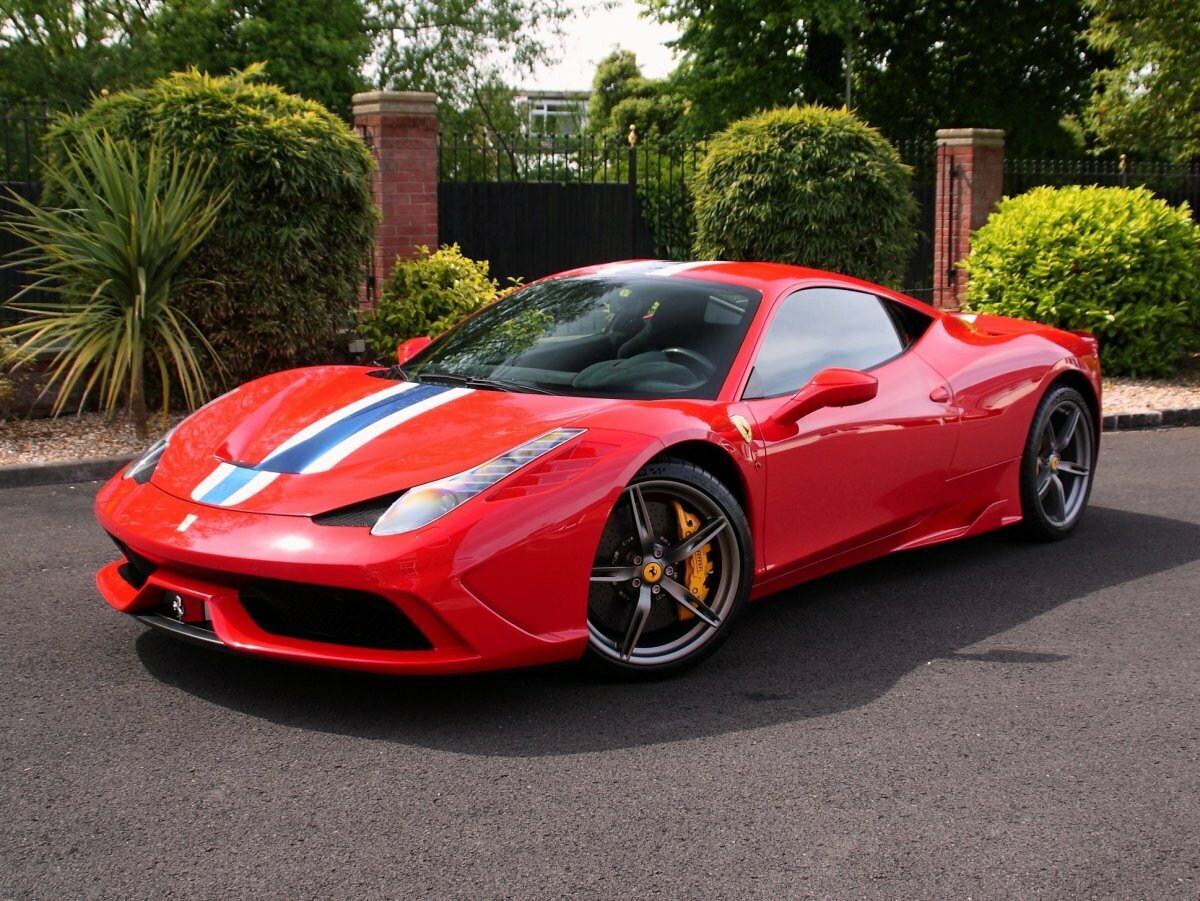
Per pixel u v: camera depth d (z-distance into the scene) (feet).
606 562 11.07
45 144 25.35
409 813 8.60
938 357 15.38
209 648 10.38
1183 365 34.55
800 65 88.74
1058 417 17.17
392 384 12.82
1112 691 11.37
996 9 85.61
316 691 10.84
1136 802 9.05
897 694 11.19
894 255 33.99
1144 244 31.19
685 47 87.15
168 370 24.72
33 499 18.79
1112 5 55.93
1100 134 60.90
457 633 9.79
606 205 41.63
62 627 12.46
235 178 24.31
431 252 33.42
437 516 9.80
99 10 64.08
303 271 25.36
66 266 22.62
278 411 12.30
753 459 12.02
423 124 32.83
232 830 8.29
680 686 11.28
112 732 9.87
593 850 8.14
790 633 12.98
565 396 12.08
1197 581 15.23
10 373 24.12
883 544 14.47
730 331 13.11
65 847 8.00
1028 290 31.53
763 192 33.47
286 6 67.10
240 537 9.94
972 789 9.21
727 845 8.25
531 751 9.69
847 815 8.73
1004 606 14.07
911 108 91.09
